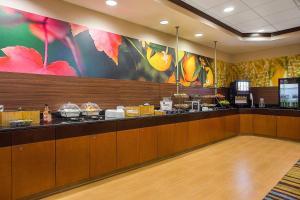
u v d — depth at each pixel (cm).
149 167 369
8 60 289
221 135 569
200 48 619
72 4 356
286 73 644
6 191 225
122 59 425
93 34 382
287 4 416
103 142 309
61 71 341
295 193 270
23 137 237
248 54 720
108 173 322
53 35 333
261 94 693
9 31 291
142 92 459
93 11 383
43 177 252
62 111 321
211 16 471
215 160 408
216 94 645
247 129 651
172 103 495
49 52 328
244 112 655
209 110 531
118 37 420
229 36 545
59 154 265
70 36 353
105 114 362
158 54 496
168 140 411
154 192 275
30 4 310
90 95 376
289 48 638
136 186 293
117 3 358
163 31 502
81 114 337
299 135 562
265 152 465
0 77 282
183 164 385
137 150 355
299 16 473
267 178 319
